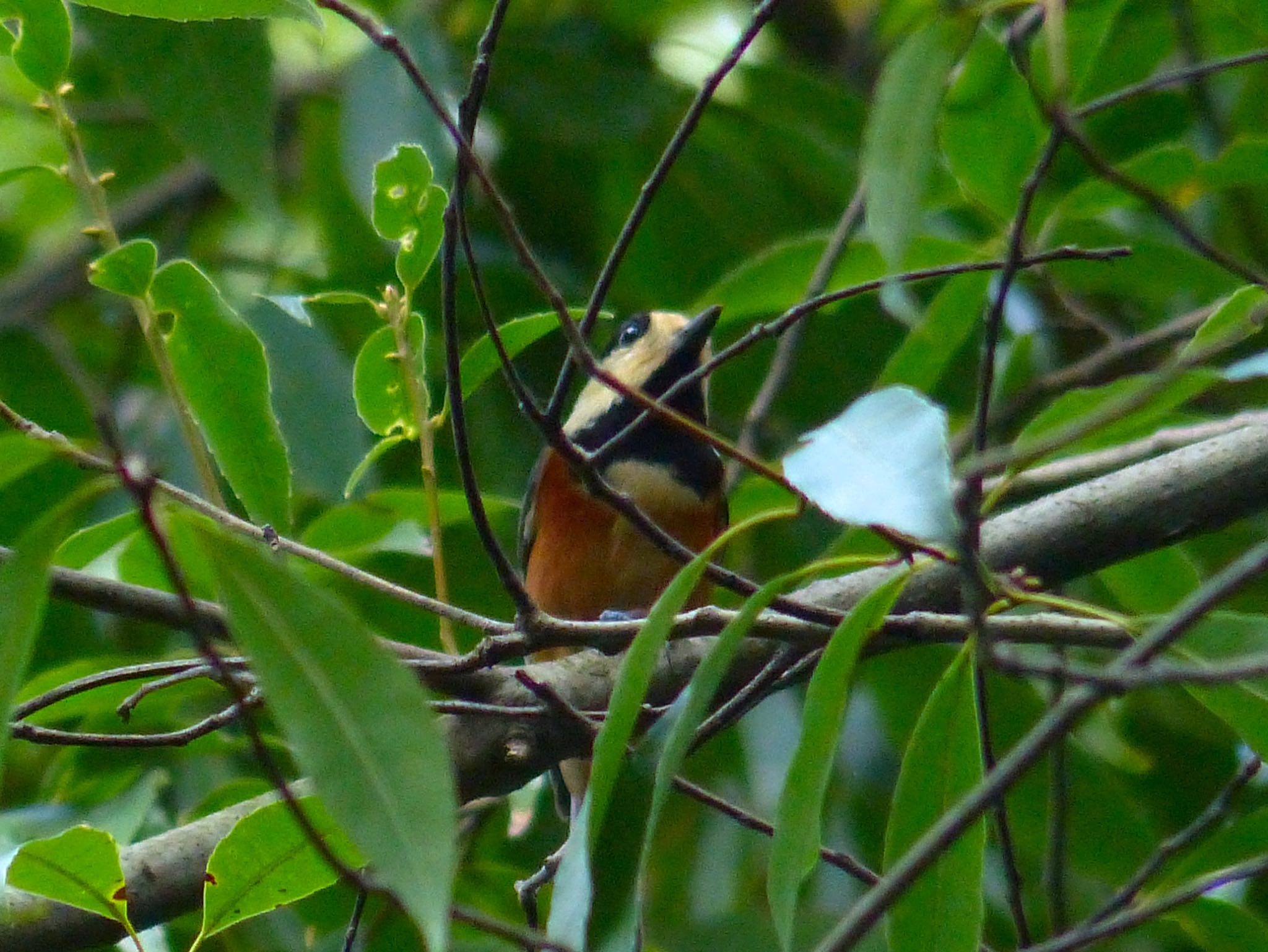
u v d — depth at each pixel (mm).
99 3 6332
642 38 13312
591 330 6336
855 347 12141
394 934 9070
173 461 11523
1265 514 11031
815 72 13383
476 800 7867
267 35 9922
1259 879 9805
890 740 10328
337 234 12250
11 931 6758
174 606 6438
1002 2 5504
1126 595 8242
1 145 14375
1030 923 9953
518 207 12922
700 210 12844
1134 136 11180
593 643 6539
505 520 11352
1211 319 6383
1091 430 4609
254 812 6082
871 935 7453
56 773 9742
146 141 14305
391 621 9867
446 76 10883
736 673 8180
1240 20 8344
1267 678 5758
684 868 10570
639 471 10641
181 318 7082
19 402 12656
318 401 10805
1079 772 8945
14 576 4488
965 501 4613
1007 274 5734
